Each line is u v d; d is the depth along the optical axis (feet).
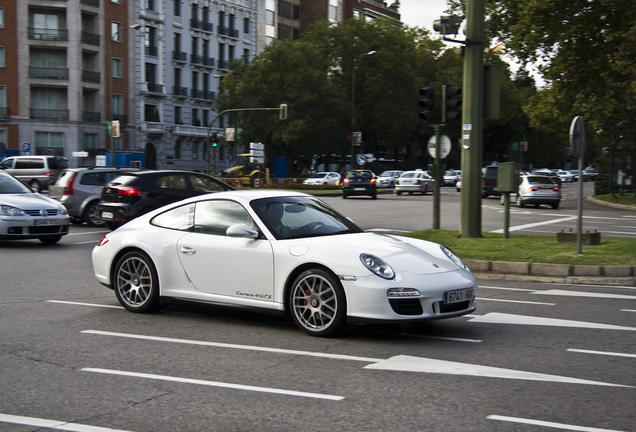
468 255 38.32
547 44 87.56
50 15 183.21
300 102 181.98
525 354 19.34
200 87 232.12
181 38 223.10
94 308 26.03
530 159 326.65
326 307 21.02
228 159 243.19
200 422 13.60
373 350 19.66
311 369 17.58
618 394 15.57
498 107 44.55
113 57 195.42
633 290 31.30
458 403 14.83
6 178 49.85
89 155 187.73
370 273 20.21
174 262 24.08
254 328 22.56
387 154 329.31
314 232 23.08
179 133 219.61
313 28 217.97
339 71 216.74
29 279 33.27
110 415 14.06
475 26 44.09
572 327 23.04
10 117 178.40
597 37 86.38
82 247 47.24
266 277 22.07
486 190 127.34
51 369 17.60
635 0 76.95
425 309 20.33
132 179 50.39
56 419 13.84
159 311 25.46
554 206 102.12
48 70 182.91
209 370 17.48
